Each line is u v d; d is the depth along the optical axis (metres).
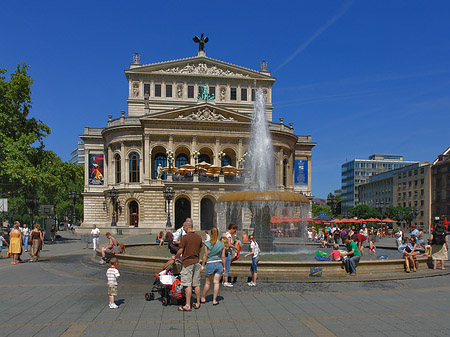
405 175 127.44
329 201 53.62
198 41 83.88
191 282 11.76
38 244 24.62
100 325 10.17
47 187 51.12
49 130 52.88
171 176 62.59
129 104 76.69
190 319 10.74
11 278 17.58
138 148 69.88
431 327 10.16
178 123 68.19
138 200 67.56
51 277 17.77
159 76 77.81
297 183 81.44
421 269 19.64
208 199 69.88
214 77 79.06
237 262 17.08
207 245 12.51
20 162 45.25
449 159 106.62
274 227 46.09
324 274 17.09
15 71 50.47
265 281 16.20
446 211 106.19
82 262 23.19
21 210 99.00
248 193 25.14
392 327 10.12
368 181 170.38
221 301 12.88
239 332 9.65
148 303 12.55
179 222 69.62
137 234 59.09
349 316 11.18
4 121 48.28
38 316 11.02
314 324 10.34
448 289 15.30
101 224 73.62
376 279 16.91
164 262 18.41
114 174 71.56
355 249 17.56
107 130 71.00
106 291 14.48
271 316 11.10
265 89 81.31
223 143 70.31
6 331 9.67
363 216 122.06
